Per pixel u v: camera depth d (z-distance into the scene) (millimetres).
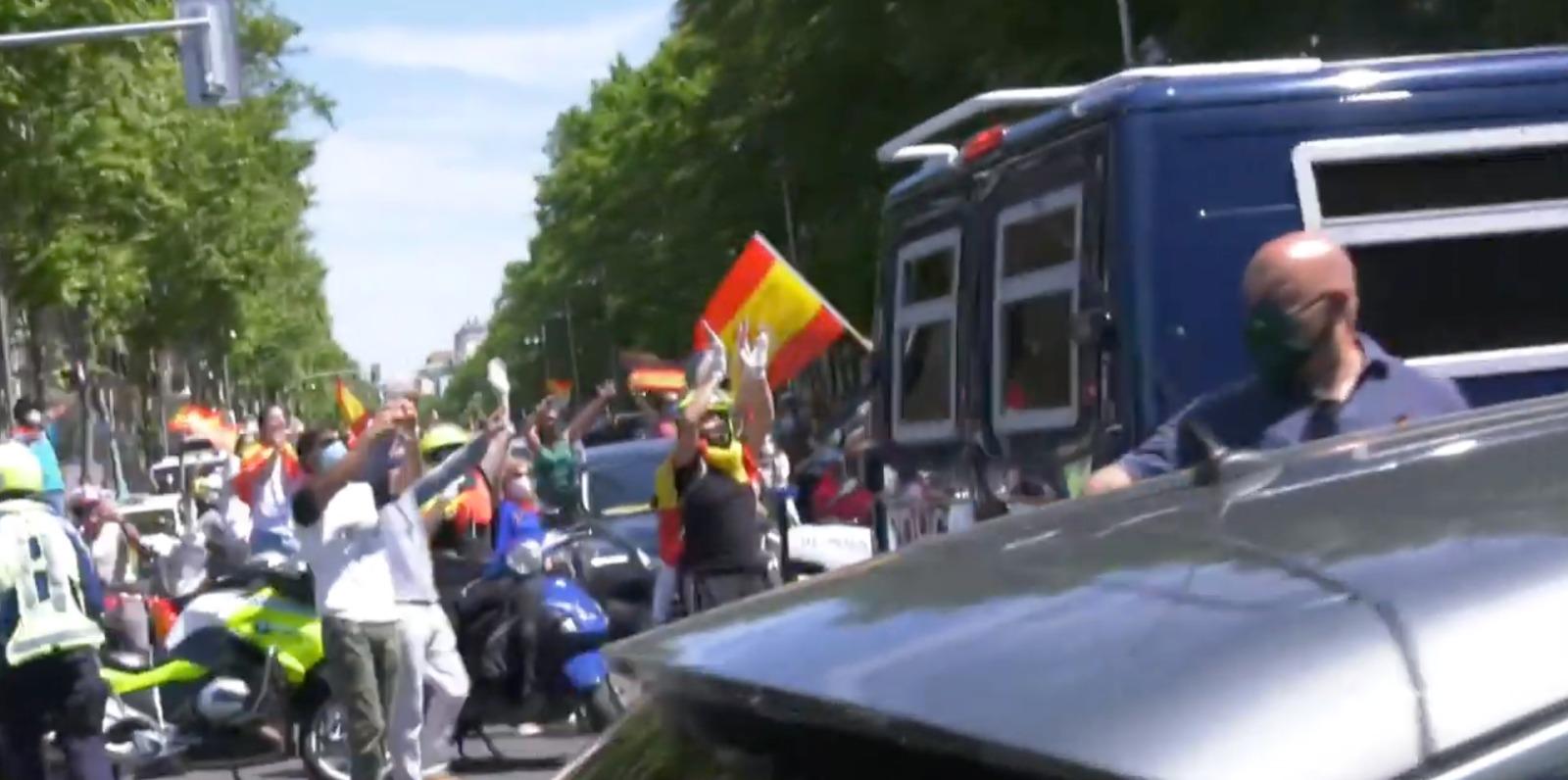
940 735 2293
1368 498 2770
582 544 15477
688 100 55938
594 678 12781
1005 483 8000
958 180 8578
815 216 45281
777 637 2771
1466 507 2615
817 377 53375
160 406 71312
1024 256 7938
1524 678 2193
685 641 2922
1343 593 2365
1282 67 7199
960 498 8516
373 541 10695
